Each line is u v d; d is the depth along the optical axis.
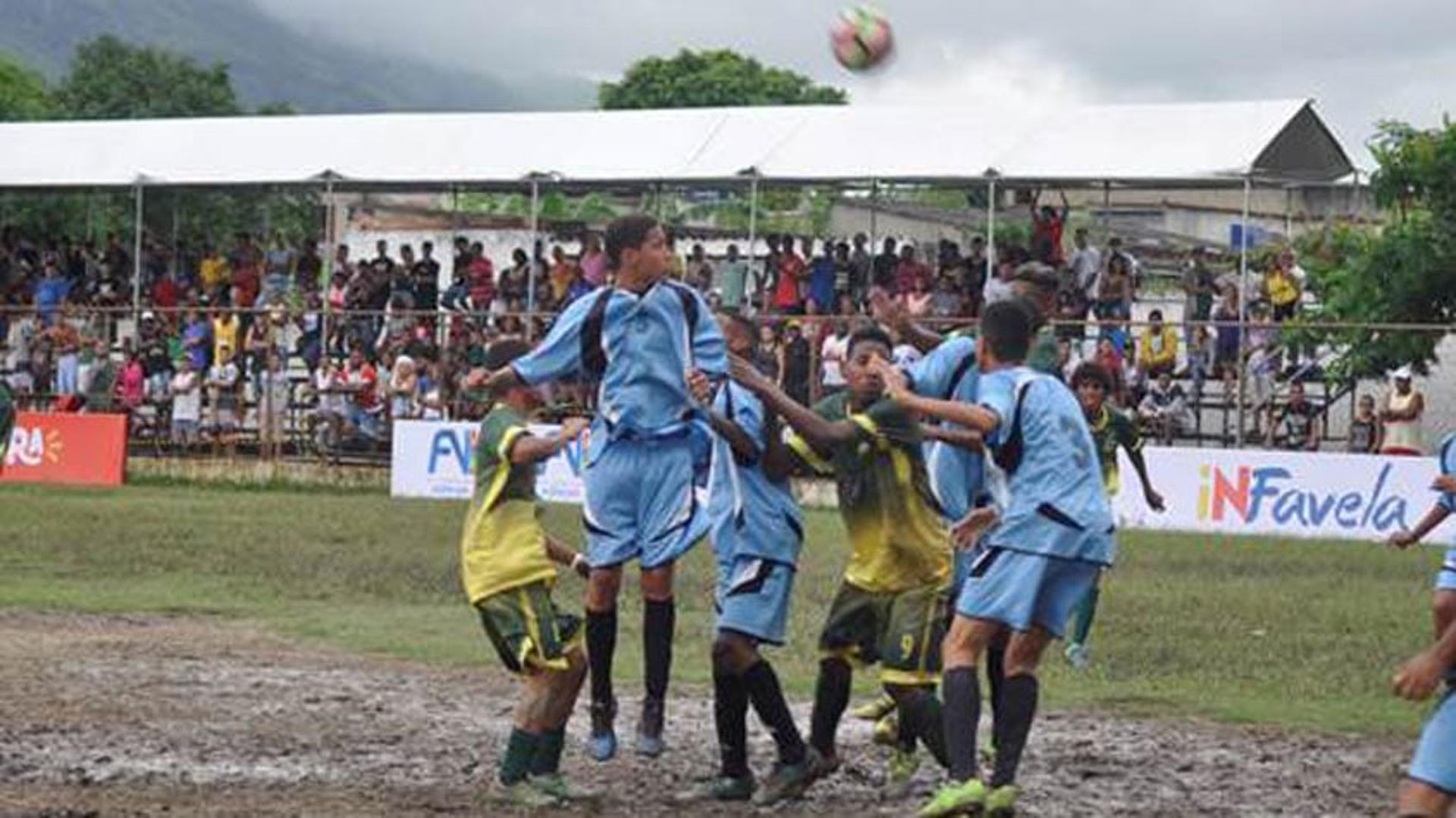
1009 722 10.95
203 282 45.22
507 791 11.77
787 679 16.44
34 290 47.06
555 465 35.66
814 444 11.63
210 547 27.20
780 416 11.70
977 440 11.21
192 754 12.92
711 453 12.27
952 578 11.98
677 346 11.90
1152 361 35.12
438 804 11.62
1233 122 36.72
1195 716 15.36
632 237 11.85
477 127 41.72
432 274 42.06
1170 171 36.16
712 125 40.09
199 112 77.31
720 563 12.13
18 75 79.00
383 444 38.94
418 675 16.56
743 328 12.46
